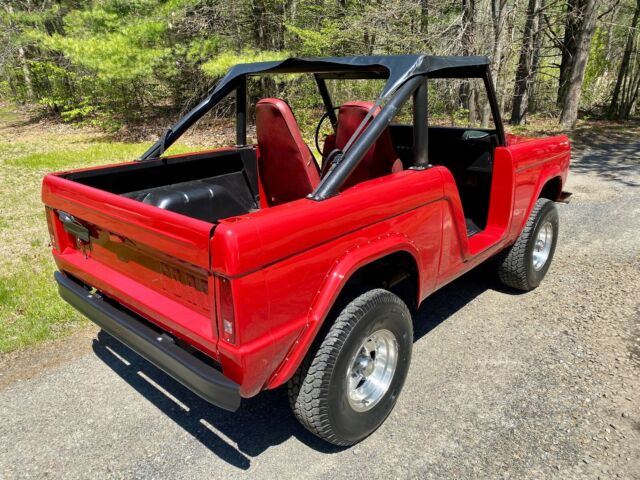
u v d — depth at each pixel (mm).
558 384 3125
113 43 12945
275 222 2006
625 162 10172
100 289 2799
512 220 3750
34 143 14516
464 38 11812
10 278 4660
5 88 22734
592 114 18344
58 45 13594
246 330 1964
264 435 2762
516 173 3656
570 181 8617
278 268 2027
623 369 3260
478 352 3496
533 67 16234
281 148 3053
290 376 2199
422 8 12117
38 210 7094
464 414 2869
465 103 13211
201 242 1958
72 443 2697
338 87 9297
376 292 2498
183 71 15594
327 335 2318
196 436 2754
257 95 14398
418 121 2828
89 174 3111
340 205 2279
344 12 13320
